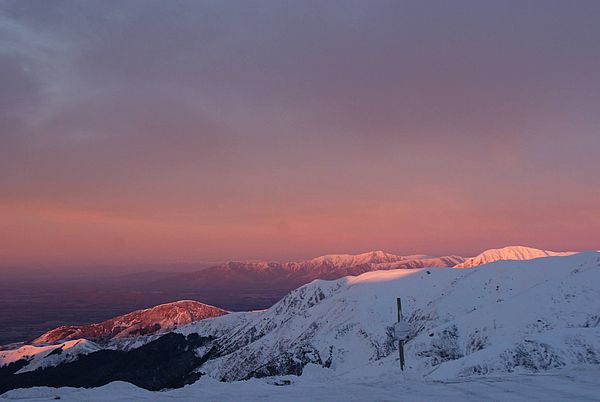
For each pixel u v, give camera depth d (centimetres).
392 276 18125
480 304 11962
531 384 2231
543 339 3725
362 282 18362
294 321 18050
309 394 2003
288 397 1916
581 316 6875
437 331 8444
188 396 1942
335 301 17738
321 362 12100
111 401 1823
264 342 17562
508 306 8212
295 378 2673
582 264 11944
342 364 12119
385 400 1852
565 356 3297
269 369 11850
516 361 3547
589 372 2555
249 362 16488
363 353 12294
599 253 12338
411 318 13612
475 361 3750
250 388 2186
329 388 2184
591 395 1948
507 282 12644
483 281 13225
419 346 8094
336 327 14500
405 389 2131
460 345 7838
